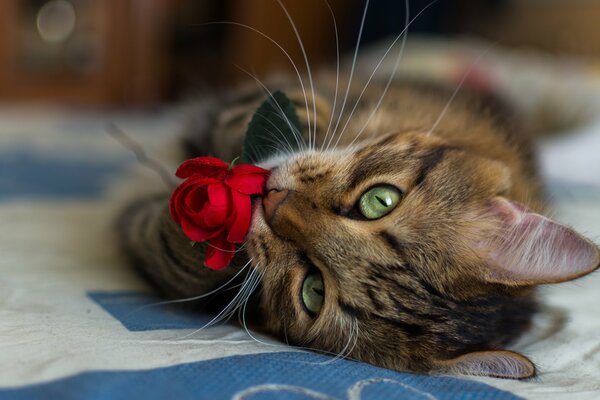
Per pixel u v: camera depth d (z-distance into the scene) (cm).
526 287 30
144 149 48
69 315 28
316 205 30
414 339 29
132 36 131
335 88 43
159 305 31
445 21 111
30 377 22
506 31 109
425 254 30
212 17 129
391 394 24
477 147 38
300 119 35
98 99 131
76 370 23
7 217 43
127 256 37
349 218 30
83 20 127
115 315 29
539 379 27
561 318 33
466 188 32
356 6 115
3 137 79
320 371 25
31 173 59
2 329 26
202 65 131
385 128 37
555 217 34
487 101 51
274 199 30
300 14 123
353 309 29
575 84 81
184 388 23
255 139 31
